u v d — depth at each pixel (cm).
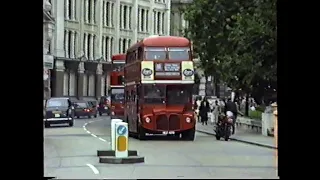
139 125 3734
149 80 3681
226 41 5191
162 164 2311
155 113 3678
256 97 4481
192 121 3706
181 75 3691
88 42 9794
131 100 4062
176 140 3812
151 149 3066
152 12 11331
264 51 3934
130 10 10788
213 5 5200
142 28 11138
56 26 8894
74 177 1883
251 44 3975
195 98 7550
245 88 4475
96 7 9931
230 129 3822
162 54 3691
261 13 3912
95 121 6738
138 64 3769
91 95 9750
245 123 4847
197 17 5284
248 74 4097
